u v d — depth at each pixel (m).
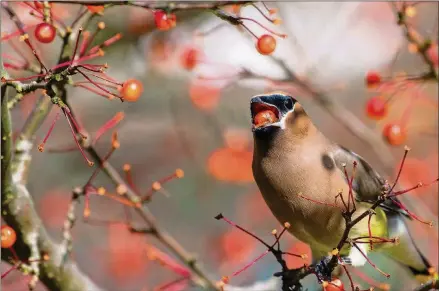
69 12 10.51
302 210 9.40
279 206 9.57
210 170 12.79
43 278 8.40
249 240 13.98
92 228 15.12
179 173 9.43
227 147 13.29
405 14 9.29
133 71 14.77
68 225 8.56
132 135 16.03
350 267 10.47
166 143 16.17
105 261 14.77
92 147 8.74
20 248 8.33
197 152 15.63
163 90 14.97
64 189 15.58
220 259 14.61
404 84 9.57
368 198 9.66
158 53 14.56
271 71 12.40
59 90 7.80
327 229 9.45
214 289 9.46
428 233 12.04
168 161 16.14
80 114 15.44
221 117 14.85
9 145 7.94
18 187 8.30
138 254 14.45
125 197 9.84
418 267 10.62
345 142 16.09
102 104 15.67
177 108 15.09
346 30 16.12
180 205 16.03
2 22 9.19
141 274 14.46
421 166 12.64
